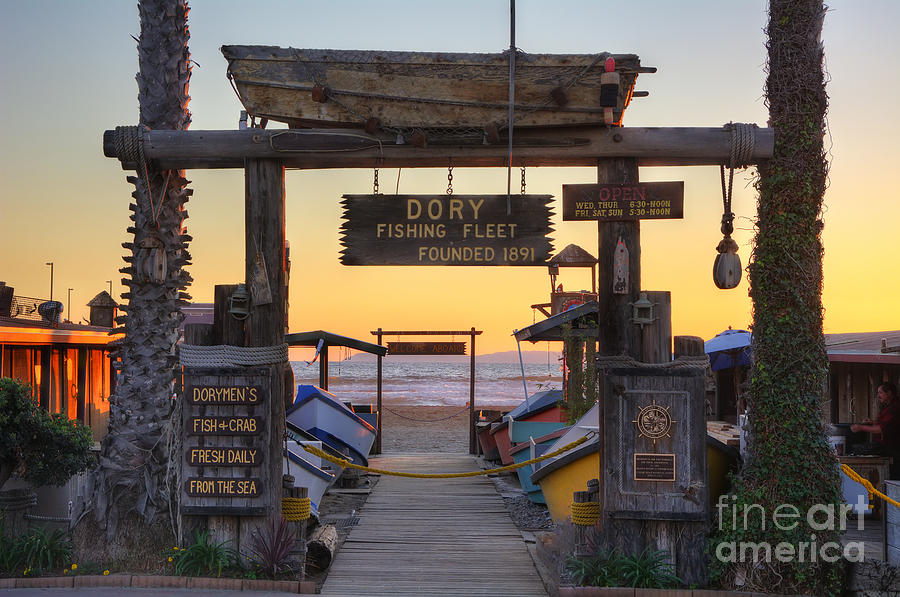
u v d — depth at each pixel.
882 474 10.25
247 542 8.03
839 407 15.35
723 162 8.12
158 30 8.84
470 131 8.02
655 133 7.96
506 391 81.06
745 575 7.50
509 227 8.16
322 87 7.90
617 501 7.72
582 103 7.89
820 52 7.93
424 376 126.88
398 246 8.19
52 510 9.65
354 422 16.48
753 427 7.87
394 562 9.12
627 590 7.38
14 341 13.84
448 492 14.60
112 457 8.45
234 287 8.16
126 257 8.68
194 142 8.08
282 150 8.02
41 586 7.54
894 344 11.69
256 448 7.96
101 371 20.06
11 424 8.81
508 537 10.56
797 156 7.82
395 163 8.30
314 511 10.21
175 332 8.94
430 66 7.99
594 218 7.98
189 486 7.98
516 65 7.93
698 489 7.64
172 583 7.60
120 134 8.08
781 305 7.78
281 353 8.12
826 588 7.45
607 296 7.95
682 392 7.72
